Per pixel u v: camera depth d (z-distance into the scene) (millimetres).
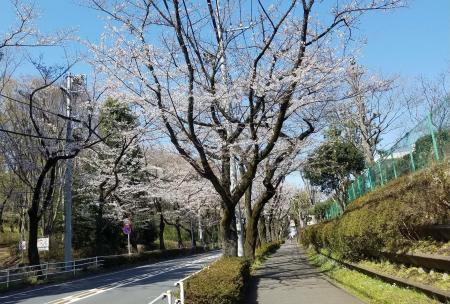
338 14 12172
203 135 15586
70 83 24688
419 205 8117
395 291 8430
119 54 12984
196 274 9914
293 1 11984
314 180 28625
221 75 14008
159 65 13078
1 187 32625
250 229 22219
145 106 14156
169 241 63250
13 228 45906
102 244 33688
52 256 33594
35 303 14172
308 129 17500
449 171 7582
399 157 12469
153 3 11977
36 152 26359
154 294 14750
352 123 28359
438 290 6734
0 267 29422
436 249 7434
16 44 19750
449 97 9602
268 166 19578
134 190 35406
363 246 11578
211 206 39219
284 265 21656
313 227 26359
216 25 13242
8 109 26391
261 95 12898
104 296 14766
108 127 25906
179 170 28703
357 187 19328
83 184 34125
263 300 11234
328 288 12398
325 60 13391
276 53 12969
